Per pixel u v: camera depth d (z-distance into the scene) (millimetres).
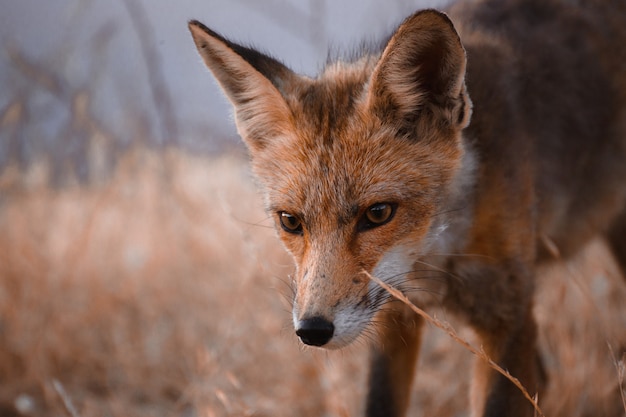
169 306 12414
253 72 7863
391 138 7668
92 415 10234
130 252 13414
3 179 13625
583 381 9133
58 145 14664
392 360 8602
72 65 14211
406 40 7312
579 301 10039
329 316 7086
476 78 8148
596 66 9352
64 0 16047
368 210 7531
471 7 9359
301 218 7715
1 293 11914
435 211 7719
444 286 8203
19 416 10531
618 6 9758
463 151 7750
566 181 9039
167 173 14281
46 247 13055
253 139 8281
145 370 11117
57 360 11188
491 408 7898
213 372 9758
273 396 10094
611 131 9453
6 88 13805
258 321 11125
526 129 8492
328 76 8344
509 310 8055
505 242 7973
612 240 10125
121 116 15070
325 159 7684
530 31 9117
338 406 8750
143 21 15312
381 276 7477
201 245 13180
